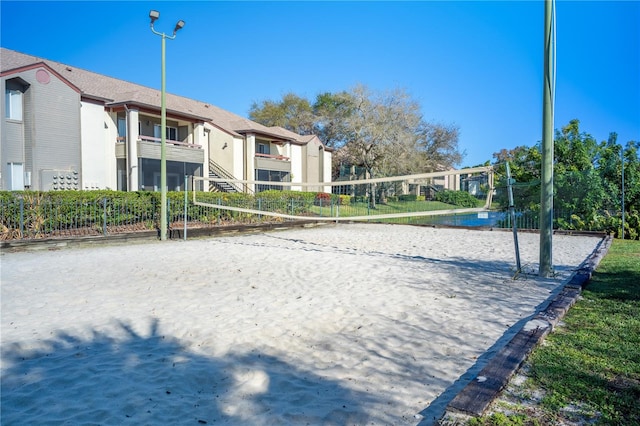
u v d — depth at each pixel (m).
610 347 3.85
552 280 7.66
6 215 12.66
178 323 5.00
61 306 5.80
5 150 18.16
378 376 3.54
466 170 8.55
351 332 4.72
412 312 5.50
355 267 9.20
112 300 6.13
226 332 4.68
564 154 19.44
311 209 24.48
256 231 19.30
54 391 3.29
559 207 18.78
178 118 25.14
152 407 3.03
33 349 4.20
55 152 19.81
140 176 22.62
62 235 13.58
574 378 3.19
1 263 9.80
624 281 6.95
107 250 12.30
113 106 22.39
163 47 15.16
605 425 2.53
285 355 4.04
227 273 8.37
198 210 17.97
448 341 4.38
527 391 3.00
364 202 28.11
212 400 3.15
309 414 2.92
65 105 20.14
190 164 27.19
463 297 6.35
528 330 4.16
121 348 4.22
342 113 43.53
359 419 2.85
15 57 20.44
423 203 25.48
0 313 5.46
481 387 2.94
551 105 7.70
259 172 31.47
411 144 38.12
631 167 17.45
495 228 20.22
